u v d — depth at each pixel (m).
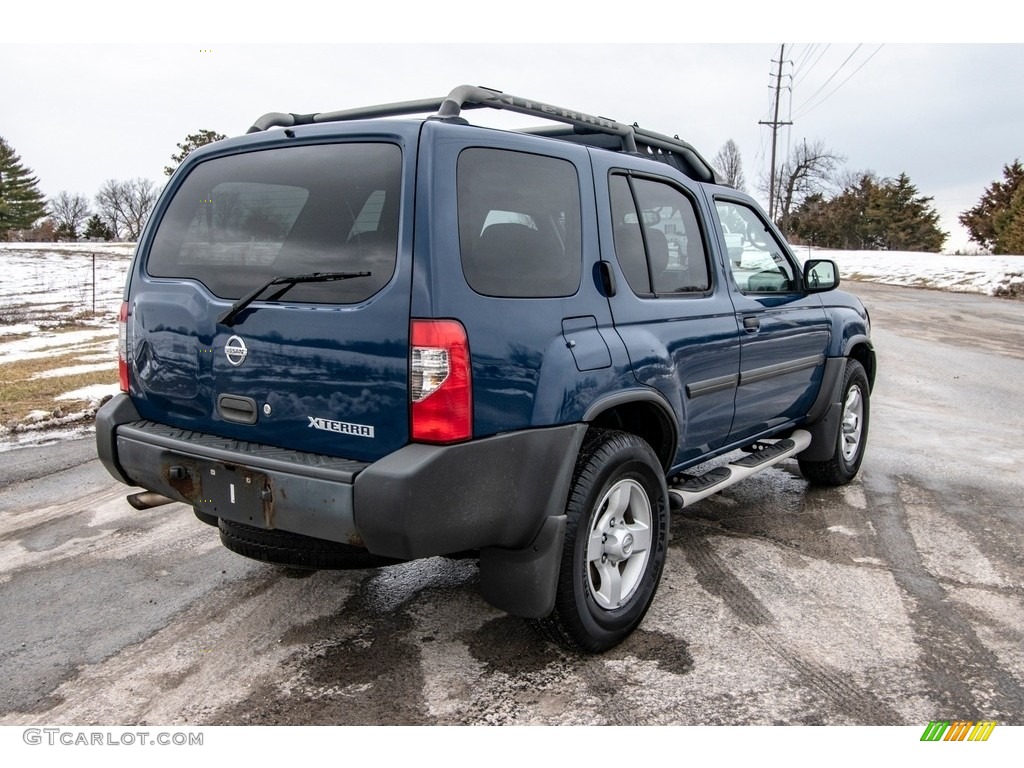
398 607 3.58
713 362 3.87
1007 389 10.05
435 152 2.60
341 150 2.79
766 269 4.61
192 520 4.78
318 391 2.69
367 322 2.57
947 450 6.68
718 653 3.18
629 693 2.89
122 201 97.62
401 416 2.54
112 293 26.08
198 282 3.04
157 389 3.20
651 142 4.07
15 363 10.80
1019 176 81.00
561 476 2.86
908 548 4.34
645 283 3.51
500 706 2.80
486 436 2.65
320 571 3.99
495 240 2.75
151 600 3.65
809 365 4.92
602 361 3.04
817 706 2.81
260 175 2.97
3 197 88.25
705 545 4.36
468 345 2.56
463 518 2.61
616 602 3.20
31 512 4.92
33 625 3.40
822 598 3.69
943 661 3.13
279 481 2.69
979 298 28.20
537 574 2.86
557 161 3.11
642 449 3.25
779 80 62.28
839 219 90.38
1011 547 4.37
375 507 2.49
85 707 2.79
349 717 2.73
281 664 3.08
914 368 11.88
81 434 6.95
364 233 2.65
